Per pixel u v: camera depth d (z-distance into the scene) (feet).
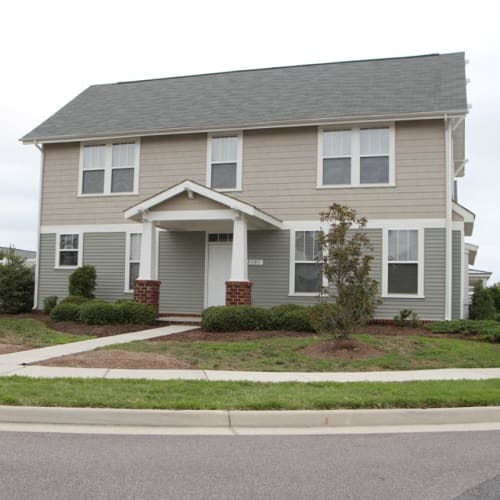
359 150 55.42
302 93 61.46
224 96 64.69
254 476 16.38
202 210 51.62
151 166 61.16
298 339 41.96
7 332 47.03
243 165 58.23
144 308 51.52
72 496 14.49
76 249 63.10
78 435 20.74
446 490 15.39
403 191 53.93
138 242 61.26
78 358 33.81
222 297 59.31
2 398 23.50
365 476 16.52
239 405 23.30
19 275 63.87
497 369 33.91
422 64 63.16
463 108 51.60
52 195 64.18
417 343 40.68
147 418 22.41
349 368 33.60
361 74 63.52
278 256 56.85
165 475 16.33
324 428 22.50
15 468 16.76
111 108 67.21
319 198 56.08
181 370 31.91
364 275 37.99
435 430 22.33
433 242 52.90
